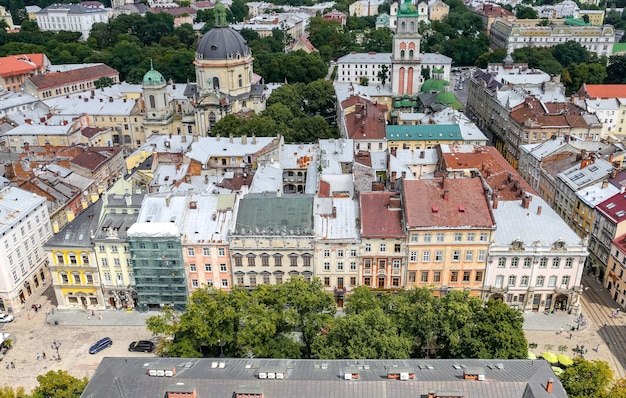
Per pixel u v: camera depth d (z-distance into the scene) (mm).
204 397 81000
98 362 128125
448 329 107125
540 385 81375
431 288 129875
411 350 109375
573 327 137250
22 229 152375
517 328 109250
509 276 139625
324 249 137250
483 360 91562
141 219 139875
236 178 174500
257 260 138500
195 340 111938
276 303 115812
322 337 106875
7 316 144625
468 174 179875
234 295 115750
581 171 180375
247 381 82812
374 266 139250
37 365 127750
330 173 177125
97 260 141625
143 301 144125
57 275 144500
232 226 137875
